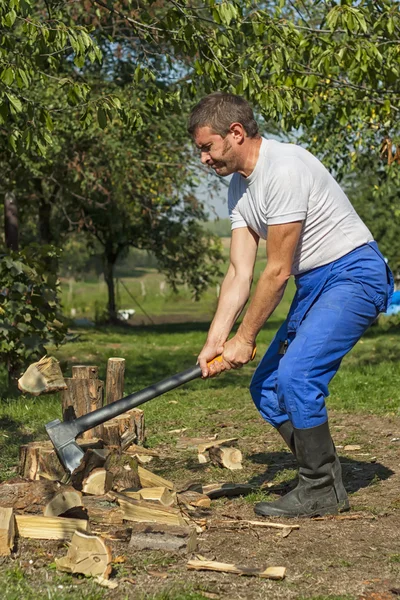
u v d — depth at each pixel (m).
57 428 4.01
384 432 6.72
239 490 4.71
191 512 4.25
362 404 8.27
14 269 8.84
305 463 4.16
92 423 4.03
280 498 4.24
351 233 4.10
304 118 8.59
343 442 6.31
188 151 18.62
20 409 7.84
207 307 45.44
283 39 7.72
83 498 4.16
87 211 26.31
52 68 7.18
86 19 10.66
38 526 3.68
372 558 3.55
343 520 4.12
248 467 5.51
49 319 9.16
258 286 4.02
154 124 17.66
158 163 18.20
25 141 7.16
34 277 8.91
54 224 25.75
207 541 3.78
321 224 4.05
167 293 51.53
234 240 4.34
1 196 17.64
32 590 3.12
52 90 14.45
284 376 4.06
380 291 4.11
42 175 17.17
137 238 30.09
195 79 7.63
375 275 4.09
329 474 4.18
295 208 3.92
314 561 3.51
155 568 3.40
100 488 4.27
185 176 18.75
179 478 5.25
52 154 16.73
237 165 4.01
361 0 8.37
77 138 16.42
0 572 3.33
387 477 5.12
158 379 11.73
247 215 4.19
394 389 9.26
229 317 4.28
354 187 26.45
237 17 7.20
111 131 16.52
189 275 30.56
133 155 17.81
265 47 7.74
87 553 3.31
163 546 3.61
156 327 29.58
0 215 25.50
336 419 7.47
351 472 5.29
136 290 53.72
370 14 8.23
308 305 4.18
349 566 3.45
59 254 9.22
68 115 15.12
